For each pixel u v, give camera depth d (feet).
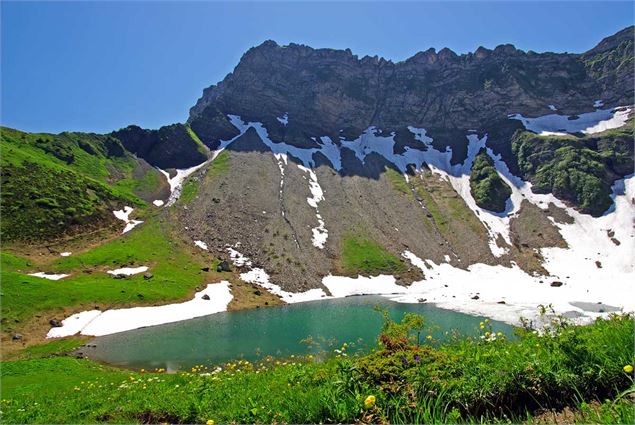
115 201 403.54
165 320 229.04
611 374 21.47
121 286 258.37
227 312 255.29
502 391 22.34
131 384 57.26
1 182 338.54
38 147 450.30
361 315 238.27
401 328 32.76
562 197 509.35
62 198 353.72
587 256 403.75
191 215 409.69
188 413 35.06
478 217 497.05
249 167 528.63
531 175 564.71
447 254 421.59
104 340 187.73
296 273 345.51
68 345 177.88
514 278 370.12
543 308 33.14
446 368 24.18
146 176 500.74
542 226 464.65
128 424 36.65
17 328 187.62
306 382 29.32
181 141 577.43
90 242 327.06
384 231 448.24
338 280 352.08
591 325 28.40
